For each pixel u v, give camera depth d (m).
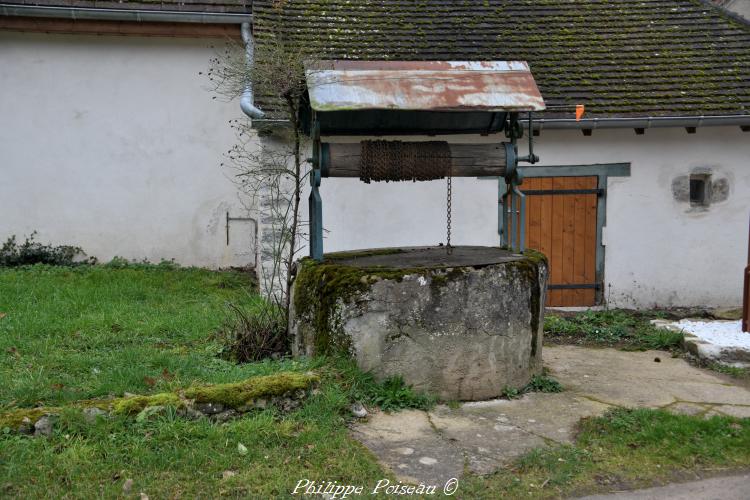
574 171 8.99
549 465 4.00
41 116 10.18
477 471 3.94
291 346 5.71
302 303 5.41
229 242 10.64
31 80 10.12
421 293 5.00
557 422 4.71
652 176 9.05
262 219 8.45
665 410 4.94
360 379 4.91
